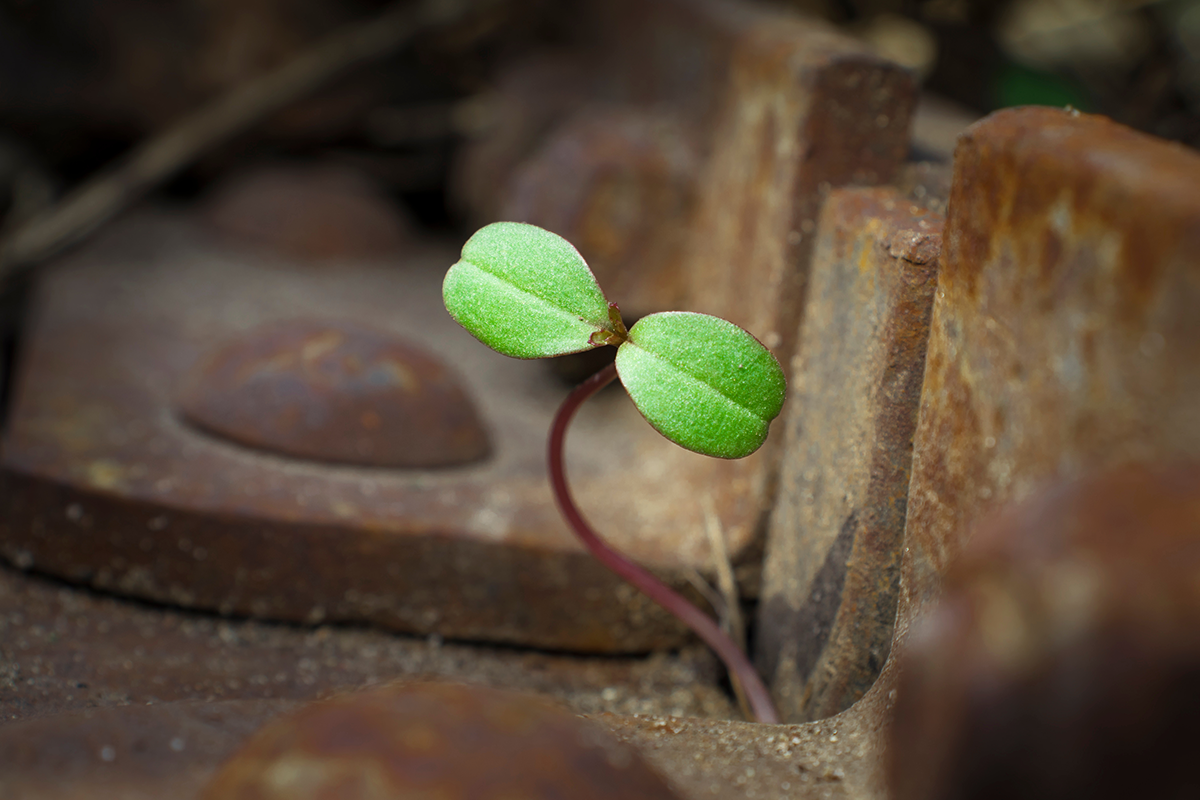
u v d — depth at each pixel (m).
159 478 0.24
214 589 0.24
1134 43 0.43
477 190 0.46
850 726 0.20
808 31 0.26
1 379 0.37
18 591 0.24
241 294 0.39
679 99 0.34
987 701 0.17
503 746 0.18
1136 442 0.17
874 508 0.21
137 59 0.48
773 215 0.24
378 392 0.26
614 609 0.24
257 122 0.46
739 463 0.25
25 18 0.48
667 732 0.20
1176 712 0.16
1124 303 0.18
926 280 0.21
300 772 0.17
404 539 0.24
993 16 0.44
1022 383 0.19
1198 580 0.17
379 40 0.48
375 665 0.24
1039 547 0.17
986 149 0.19
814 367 0.23
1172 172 0.18
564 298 0.20
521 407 0.32
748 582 0.24
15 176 0.46
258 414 0.26
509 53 0.52
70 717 0.19
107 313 0.35
